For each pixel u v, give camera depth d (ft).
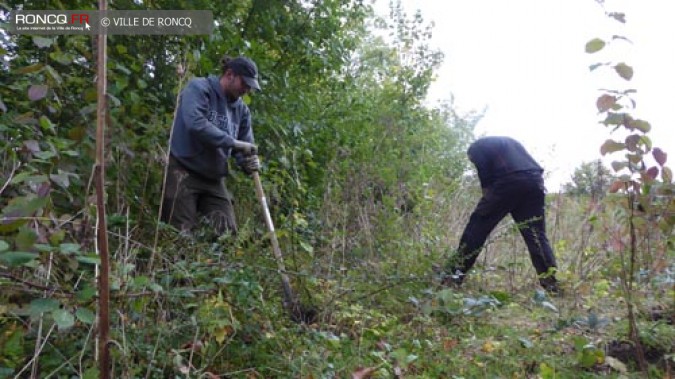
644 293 11.89
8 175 8.14
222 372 8.60
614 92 9.31
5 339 6.66
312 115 21.94
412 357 9.50
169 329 8.27
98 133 5.78
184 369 7.64
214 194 13.07
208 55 16.90
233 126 13.24
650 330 10.30
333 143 21.36
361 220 16.12
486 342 10.83
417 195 20.30
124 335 7.22
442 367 9.91
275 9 19.67
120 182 10.85
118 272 7.64
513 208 15.83
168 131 12.63
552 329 11.12
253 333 9.26
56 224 6.86
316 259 12.86
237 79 12.67
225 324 8.39
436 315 12.31
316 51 21.34
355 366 9.37
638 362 9.87
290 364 8.82
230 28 17.61
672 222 9.62
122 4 14.08
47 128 8.59
